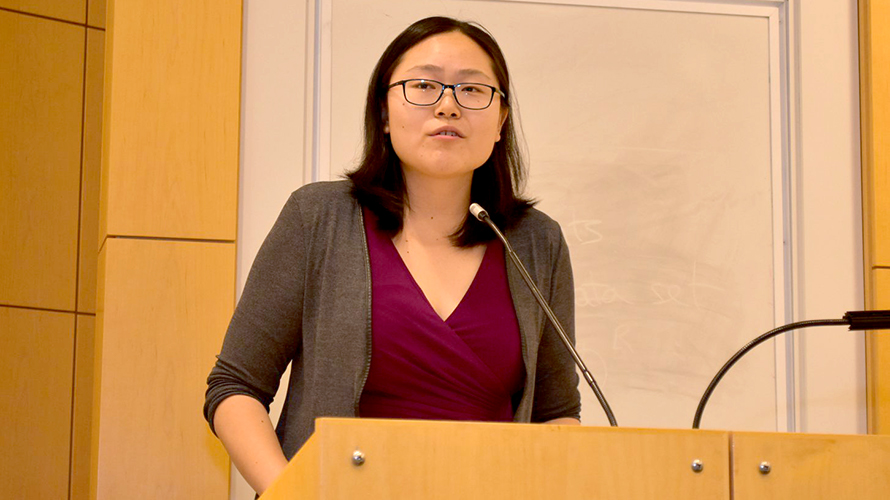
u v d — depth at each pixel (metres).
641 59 2.97
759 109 2.99
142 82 2.68
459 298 1.88
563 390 2.05
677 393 2.84
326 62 2.80
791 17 3.01
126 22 2.69
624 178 2.91
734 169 2.96
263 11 2.79
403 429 1.24
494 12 2.92
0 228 3.24
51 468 3.22
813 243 2.92
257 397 1.87
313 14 2.82
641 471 1.28
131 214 2.62
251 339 1.87
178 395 2.57
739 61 3.00
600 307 2.85
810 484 1.31
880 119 2.95
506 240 1.94
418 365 1.80
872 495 1.31
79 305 3.34
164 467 2.54
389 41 2.84
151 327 2.59
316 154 2.76
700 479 1.29
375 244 1.89
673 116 2.96
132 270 2.60
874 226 2.90
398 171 1.96
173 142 2.67
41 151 3.33
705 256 2.91
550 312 1.77
